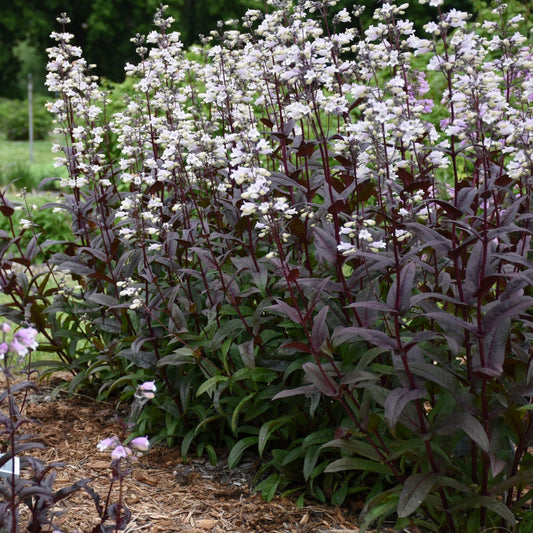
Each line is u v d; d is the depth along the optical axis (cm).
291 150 389
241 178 305
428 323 350
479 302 269
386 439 325
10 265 445
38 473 275
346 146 322
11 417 250
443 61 311
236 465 391
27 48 3653
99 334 479
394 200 327
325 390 290
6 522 254
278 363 363
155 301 408
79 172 460
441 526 303
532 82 334
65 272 441
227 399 377
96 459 390
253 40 412
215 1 2883
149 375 416
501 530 300
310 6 370
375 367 297
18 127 2995
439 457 289
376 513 289
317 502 355
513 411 277
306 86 331
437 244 281
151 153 480
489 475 307
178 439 418
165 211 436
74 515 326
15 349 231
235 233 401
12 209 439
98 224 436
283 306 296
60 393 489
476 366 271
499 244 330
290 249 408
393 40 359
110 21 3052
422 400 324
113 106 1056
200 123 418
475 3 1034
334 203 317
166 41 446
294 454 354
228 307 386
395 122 292
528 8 902
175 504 347
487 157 312
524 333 316
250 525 331
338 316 332
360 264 354
